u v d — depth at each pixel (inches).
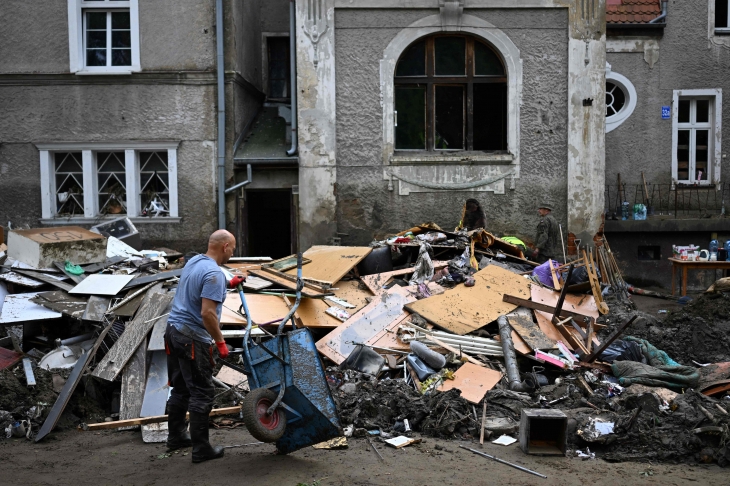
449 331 311.6
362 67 503.5
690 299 470.0
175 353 201.5
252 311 309.7
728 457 205.5
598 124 503.5
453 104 516.1
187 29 514.3
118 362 260.5
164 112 518.9
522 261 433.7
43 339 298.2
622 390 264.1
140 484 184.2
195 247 523.8
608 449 217.0
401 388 263.7
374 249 394.6
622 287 429.1
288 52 610.9
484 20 503.2
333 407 201.5
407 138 516.7
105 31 521.0
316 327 313.7
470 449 216.2
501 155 507.8
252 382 202.5
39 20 513.7
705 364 305.1
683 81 590.2
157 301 288.8
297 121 523.8
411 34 502.3
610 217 565.3
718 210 590.6
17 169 523.2
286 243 601.3
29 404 245.9
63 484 184.9
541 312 335.9
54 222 521.3
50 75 514.9
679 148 604.4
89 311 299.0
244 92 551.2
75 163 530.6
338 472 193.2
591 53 501.0
